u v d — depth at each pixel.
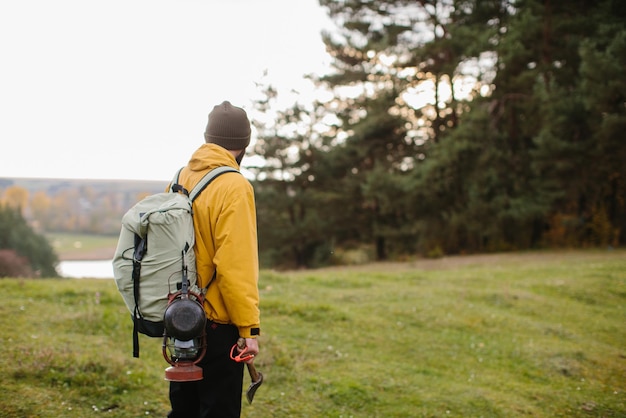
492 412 4.59
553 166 19.56
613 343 7.23
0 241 51.12
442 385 5.19
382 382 5.10
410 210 24.25
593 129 18.23
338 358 5.76
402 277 11.79
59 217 105.31
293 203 28.56
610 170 18.78
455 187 22.72
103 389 4.22
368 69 27.14
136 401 4.16
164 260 2.30
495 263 15.66
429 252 22.48
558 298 9.73
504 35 21.75
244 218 2.35
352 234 29.89
